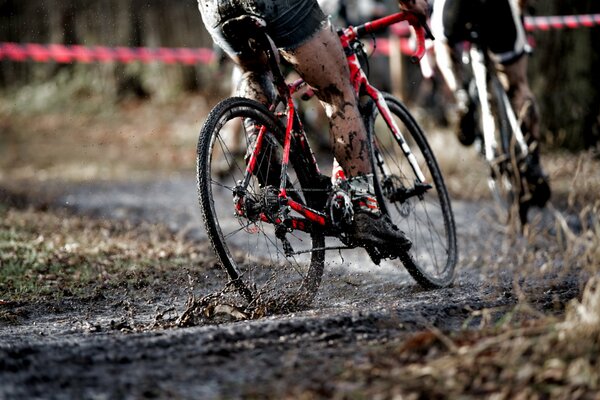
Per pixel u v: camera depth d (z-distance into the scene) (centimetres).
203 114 3075
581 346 513
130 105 3266
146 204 1617
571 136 2022
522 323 582
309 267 823
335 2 1806
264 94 798
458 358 516
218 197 1625
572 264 863
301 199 796
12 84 3466
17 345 616
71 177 2144
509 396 471
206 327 659
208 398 493
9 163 2502
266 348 586
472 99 1220
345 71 771
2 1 3338
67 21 3325
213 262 1022
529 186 1145
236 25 732
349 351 570
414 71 2388
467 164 1756
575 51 2027
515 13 1134
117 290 905
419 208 1338
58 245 1098
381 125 1223
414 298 806
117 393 507
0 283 916
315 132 2103
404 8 826
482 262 1003
